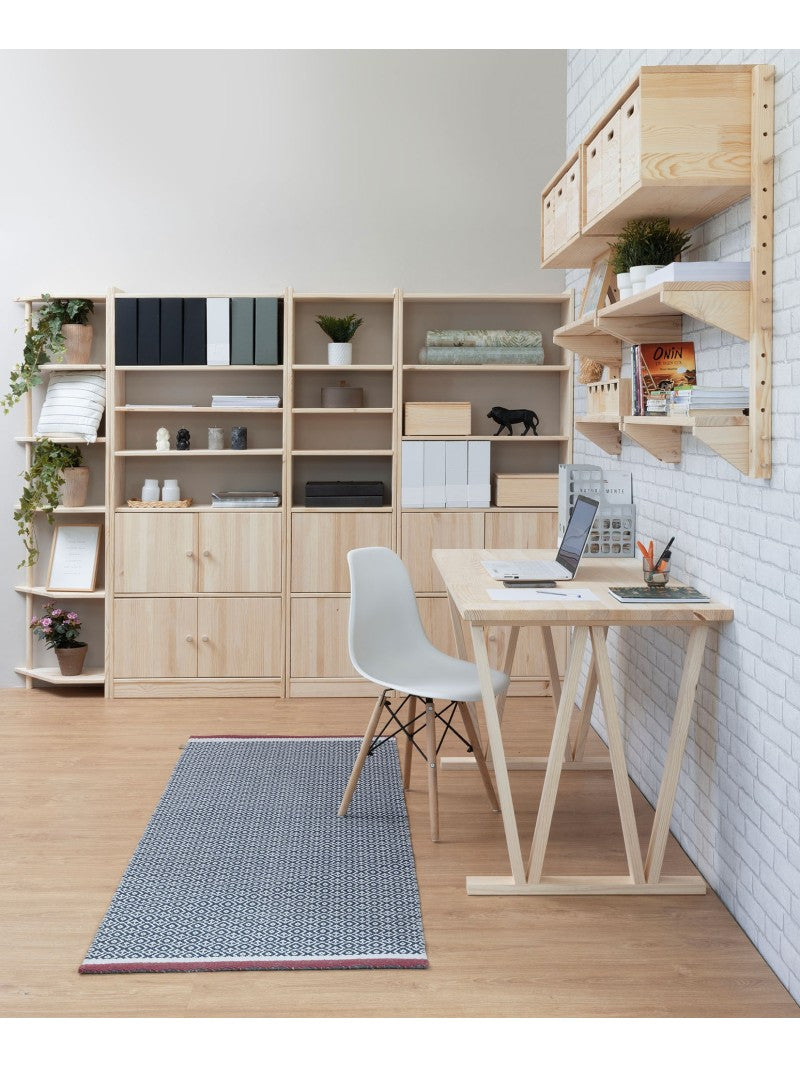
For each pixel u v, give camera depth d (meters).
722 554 2.90
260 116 5.05
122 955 2.52
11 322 5.04
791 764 2.39
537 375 5.18
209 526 4.85
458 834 3.32
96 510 4.89
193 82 5.03
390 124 5.08
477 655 2.91
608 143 3.01
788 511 2.42
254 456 5.14
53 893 2.88
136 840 3.26
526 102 5.10
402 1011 2.29
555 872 3.04
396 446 4.88
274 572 4.88
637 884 2.91
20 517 4.91
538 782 3.83
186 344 4.82
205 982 2.42
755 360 2.51
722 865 2.87
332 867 3.05
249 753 4.11
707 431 2.56
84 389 4.90
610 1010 2.31
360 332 5.12
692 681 2.85
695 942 2.63
